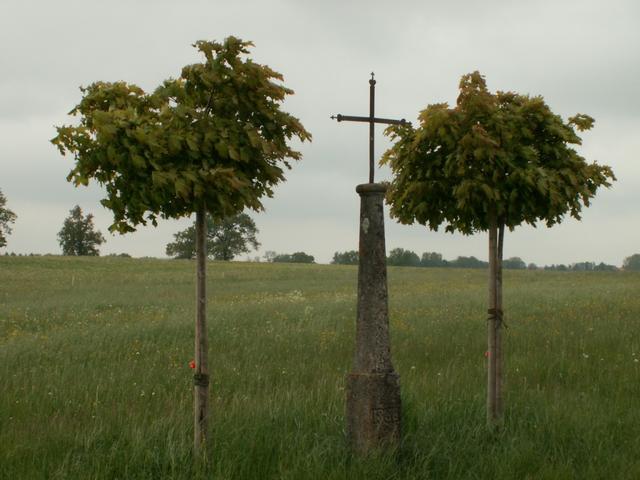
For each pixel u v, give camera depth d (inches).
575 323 633.6
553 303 872.3
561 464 243.6
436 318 716.7
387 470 239.9
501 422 288.0
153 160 226.4
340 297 1150.3
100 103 241.8
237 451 247.8
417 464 246.7
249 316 745.6
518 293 1135.0
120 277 1964.8
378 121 287.3
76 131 225.0
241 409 310.3
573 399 332.5
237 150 242.8
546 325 623.2
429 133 293.6
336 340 558.9
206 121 241.8
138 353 492.1
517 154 295.3
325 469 236.4
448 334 582.2
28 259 2493.8
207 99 251.6
